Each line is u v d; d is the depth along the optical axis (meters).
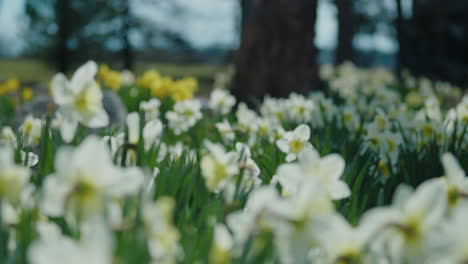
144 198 1.37
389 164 2.62
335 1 18.19
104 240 0.89
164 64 32.00
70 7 24.70
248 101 7.83
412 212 1.03
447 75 18.12
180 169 2.16
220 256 1.21
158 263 1.16
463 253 0.96
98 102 1.72
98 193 1.11
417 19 18.78
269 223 1.15
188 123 4.34
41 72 27.95
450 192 1.31
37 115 5.11
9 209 1.39
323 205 1.10
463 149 3.10
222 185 1.64
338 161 1.38
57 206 1.10
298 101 4.58
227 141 3.66
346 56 18.00
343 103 7.39
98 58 26.14
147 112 4.99
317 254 1.21
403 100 9.38
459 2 18.25
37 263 0.87
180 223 1.70
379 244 1.05
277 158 2.85
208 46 29.83
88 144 1.10
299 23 7.67
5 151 1.19
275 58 7.73
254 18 7.86
